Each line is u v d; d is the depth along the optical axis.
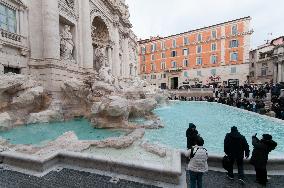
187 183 6.07
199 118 19.12
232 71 52.75
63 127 14.27
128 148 8.84
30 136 11.75
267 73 49.78
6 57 16.00
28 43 18.05
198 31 57.28
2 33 15.56
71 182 5.99
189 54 58.91
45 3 18.55
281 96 21.20
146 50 67.88
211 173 6.73
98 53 30.67
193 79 58.09
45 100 17.09
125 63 44.50
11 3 16.55
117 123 14.05
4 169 6.80
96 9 29.38
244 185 5.98
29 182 5.96
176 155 7.22
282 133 13.30
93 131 13.25
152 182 6.06
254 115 19.12
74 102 18.81
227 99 30.19
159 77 65.00
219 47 54.25
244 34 50.75
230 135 6.32
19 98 14.45
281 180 6.30
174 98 43.75
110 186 5.79
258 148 6.14
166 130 13.94
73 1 23.64
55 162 7.25
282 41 49.03
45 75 18.38
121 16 39.78
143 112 17.72
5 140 9.57
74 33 23.78
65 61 21.22
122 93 21.12
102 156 6.99
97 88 18.95
